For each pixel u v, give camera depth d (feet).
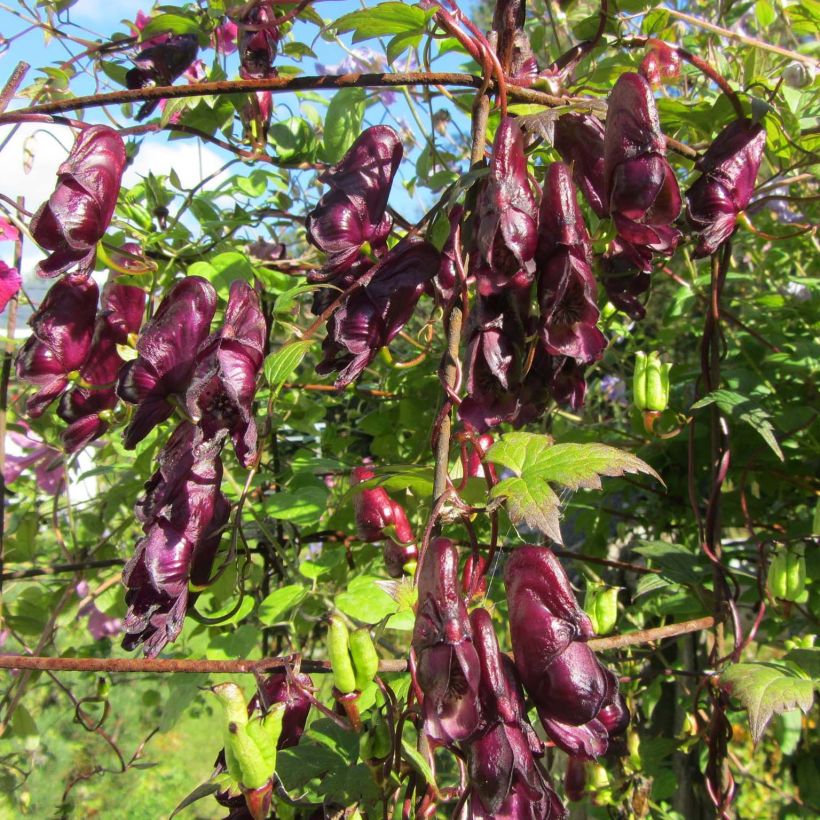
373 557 1.10
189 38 1.00
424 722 0.50
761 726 0.65
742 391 1.09
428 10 0.69
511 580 0.54
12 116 0.67
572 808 1.22
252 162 1.09
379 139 0.69
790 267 1.46
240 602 0.71
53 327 0.71
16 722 1.13
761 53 1.04
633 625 1.20
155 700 1.59
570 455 0.57
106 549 1.23
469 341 0.62
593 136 0.70
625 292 0.80
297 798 0.73
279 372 0.65
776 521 1.19
